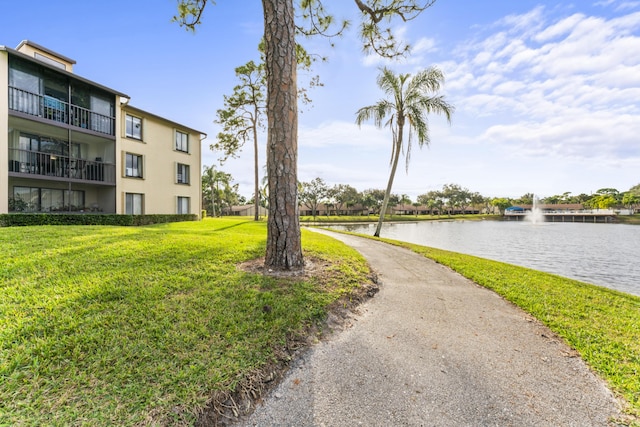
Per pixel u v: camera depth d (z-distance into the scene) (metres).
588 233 34.56
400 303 4.77
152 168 17.86
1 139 11.12
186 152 20.47
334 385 2.60
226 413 2.20
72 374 2.28
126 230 9.30
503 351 3.29
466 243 22.97
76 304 3.39
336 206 72.88
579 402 2.45
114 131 15.43
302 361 2.95
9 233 7.62
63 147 14.71
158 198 18.23
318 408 2.31
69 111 13.24
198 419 2.08
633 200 70.56
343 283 5.15
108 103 15.44
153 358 2.56
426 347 3.34
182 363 2.54
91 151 15.83
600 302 5.09
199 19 7.35
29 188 13.50
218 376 2.44
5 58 11.28
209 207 60.84
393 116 16.61
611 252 18.50
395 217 65.12
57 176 13.04
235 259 6.01
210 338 2.96
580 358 3.16
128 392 2.17
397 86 15.87
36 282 4.01
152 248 6.35
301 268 5.59
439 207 85.75
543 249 19.78
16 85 12.10
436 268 7.71
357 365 2.92
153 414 2.02
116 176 15.47
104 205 15.66
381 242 13.58
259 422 2.16
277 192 5.43
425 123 15.62
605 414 2.31
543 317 4.27
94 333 2.82
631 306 4.96
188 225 15.64
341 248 9.26
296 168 5.59
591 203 78.69
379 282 5.91
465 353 3.22
